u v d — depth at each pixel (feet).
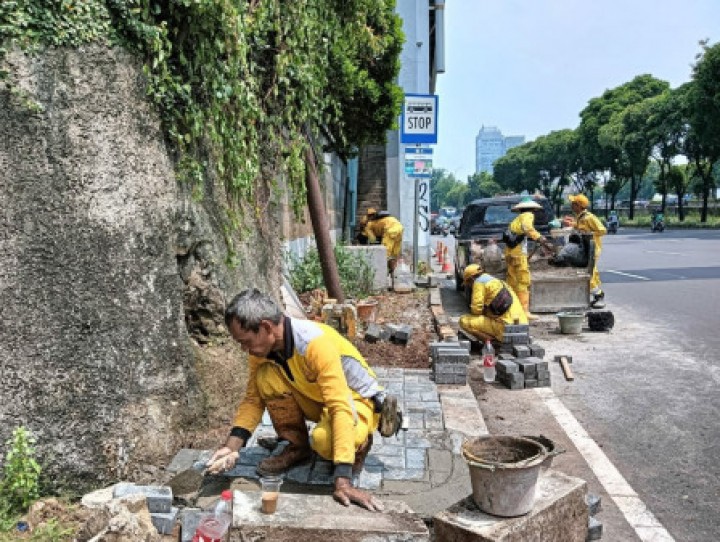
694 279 47.60
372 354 24.35
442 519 10.43
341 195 64.75
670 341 28.63
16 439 11.11
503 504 10.27
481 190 426.10
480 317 26.81
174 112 14.37
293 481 12.41
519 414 19.62
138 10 13.29
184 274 14.92
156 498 11.03
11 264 11.55
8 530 10.75
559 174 284.00
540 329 32.19
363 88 35.91
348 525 9.98
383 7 30.30
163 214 13.76
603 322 31.12
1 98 11.51
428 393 19.33
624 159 188.65
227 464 11.51
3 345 11.45
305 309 29.60
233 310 10.96
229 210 16.60
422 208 61.05
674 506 13.67
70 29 12.28
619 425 18.60
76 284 12.10
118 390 12.50
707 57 117.60
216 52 15.55
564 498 11.01
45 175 11.87
